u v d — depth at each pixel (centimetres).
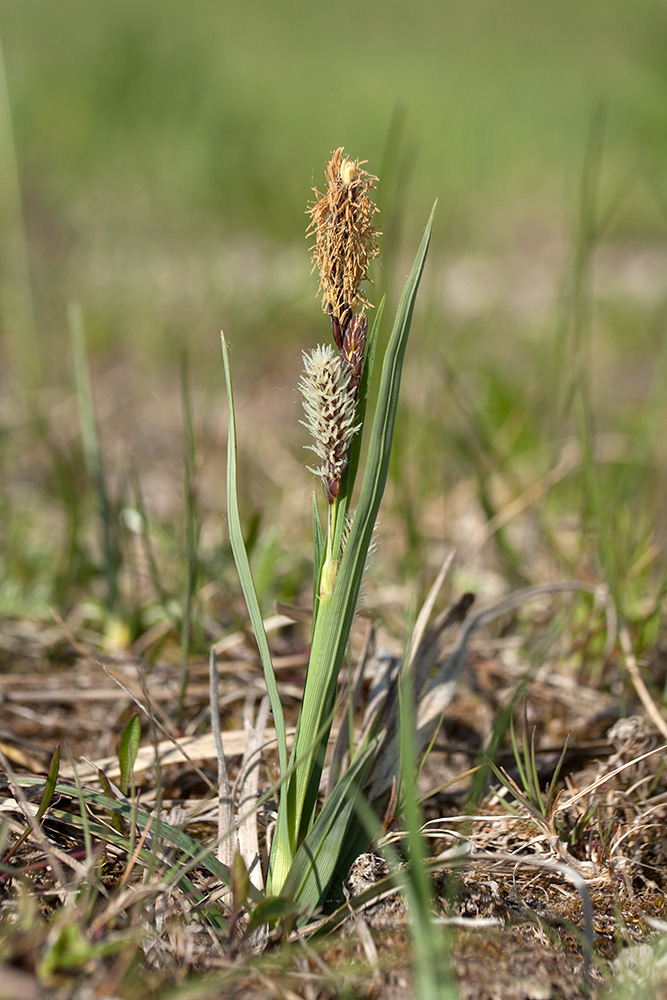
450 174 138
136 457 65
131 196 117
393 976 27
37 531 50
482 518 52
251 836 29
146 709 30
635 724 33
